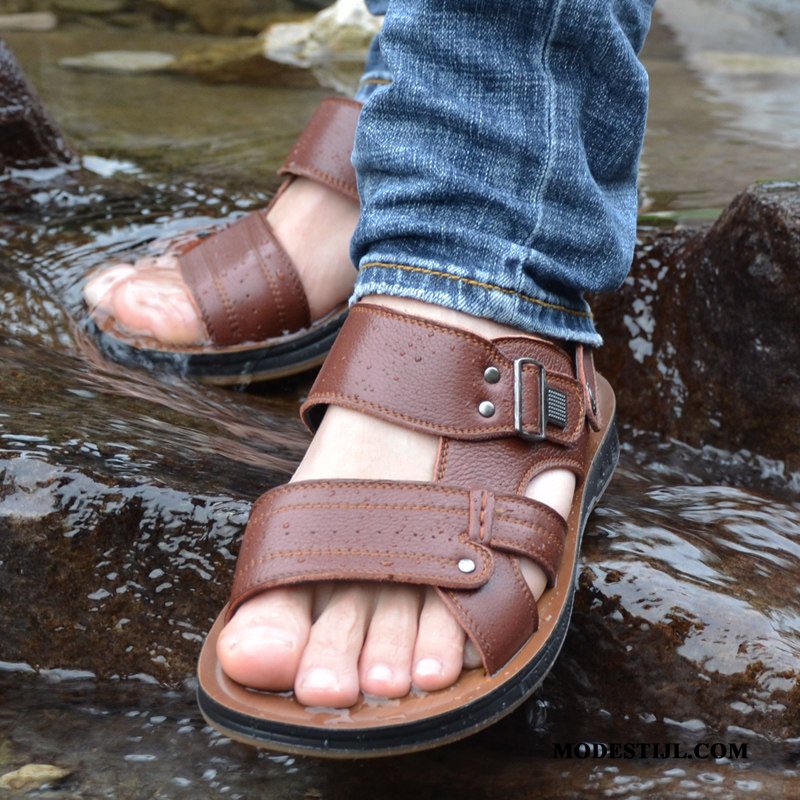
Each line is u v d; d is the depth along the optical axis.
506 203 1.11
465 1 1.11
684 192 2.33
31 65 4.25
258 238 1.66
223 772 1.00
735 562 1.19
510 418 1.06
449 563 0.97
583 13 1.11
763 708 1.07
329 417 1.08
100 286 1.74
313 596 1.01
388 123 1.15
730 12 5.14
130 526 1.15
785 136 2.90
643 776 1.01
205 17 5.96
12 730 1.07
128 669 1.17
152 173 2.54
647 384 1.73
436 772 1.02
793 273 1.52
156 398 1.49
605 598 1.12
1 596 1.16
